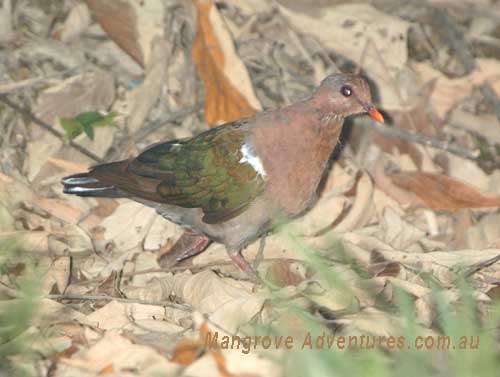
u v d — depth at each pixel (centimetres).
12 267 1116
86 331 938
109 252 1240
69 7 1585
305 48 1587
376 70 1545
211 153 1138
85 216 1298
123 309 998
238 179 1127
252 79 1549
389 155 1482
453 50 1664
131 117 1461
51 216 1282
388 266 1119
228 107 1402
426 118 1535
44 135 1406
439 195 1380
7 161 1377
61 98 1456
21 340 909
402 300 933
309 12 1584
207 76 1414
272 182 1124
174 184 1149
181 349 866
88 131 1366
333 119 1144
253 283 1123
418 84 1568
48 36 1562
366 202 1312
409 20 1688
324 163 1156
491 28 1694
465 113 1562
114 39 1523
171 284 1088
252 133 1130
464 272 1108
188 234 1245
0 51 1518
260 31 1594
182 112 1484
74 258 1190
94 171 1180
